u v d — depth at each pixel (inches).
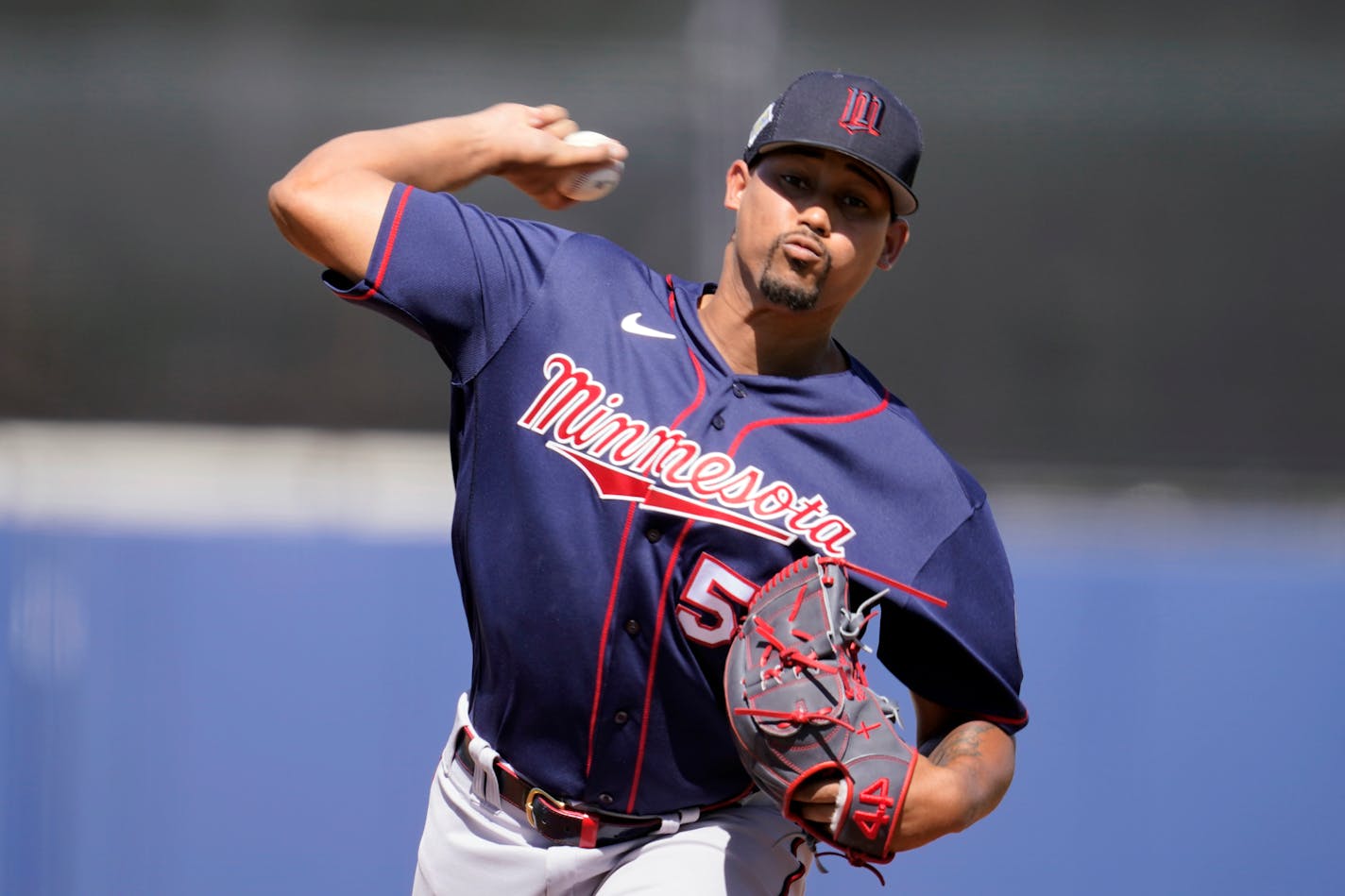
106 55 601.0
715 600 300.4
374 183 316.8
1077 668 600.1
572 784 314.8
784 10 603.8
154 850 583.2
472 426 321.1
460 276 314.5
